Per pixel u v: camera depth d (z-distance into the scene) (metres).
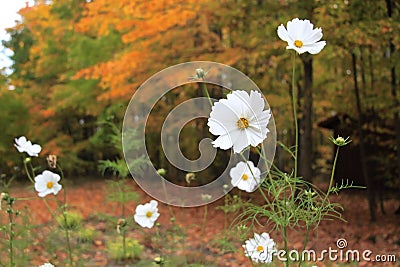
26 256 3.87
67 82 10.32
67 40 10.20
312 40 1.29
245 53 5.85
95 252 4.58
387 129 7.42
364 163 6.61
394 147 7.21
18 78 12.06
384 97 6.08
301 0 5.52
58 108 9.82
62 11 9.77
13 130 10.19
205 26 6.23
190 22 6.05
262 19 5.75
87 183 11.15
